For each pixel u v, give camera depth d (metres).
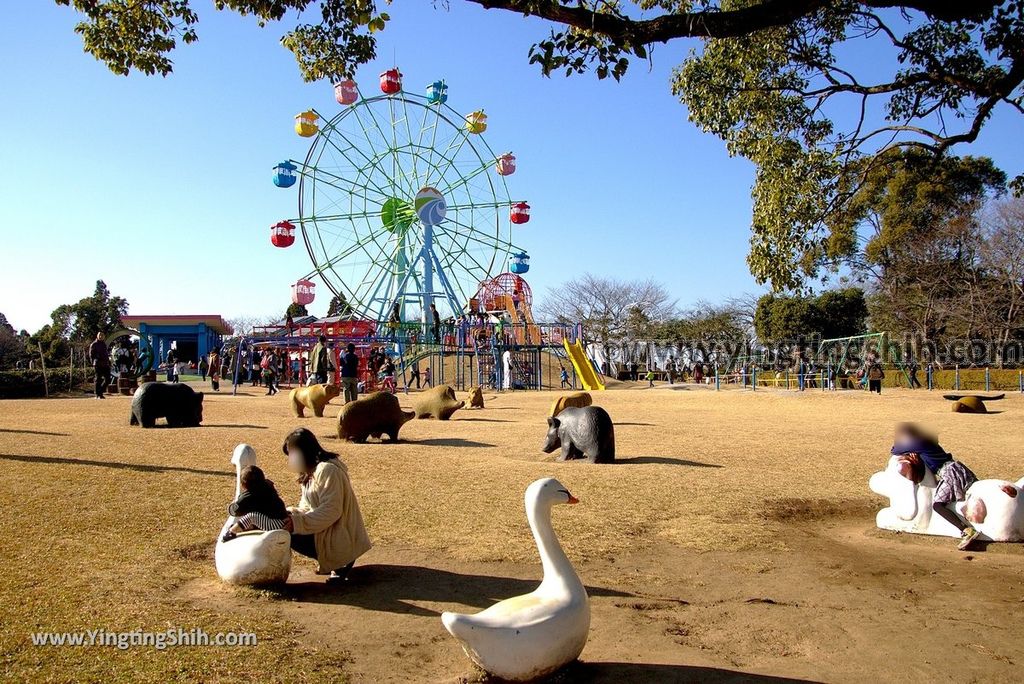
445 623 3.95
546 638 4.00
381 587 5.76
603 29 6.95
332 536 5.80
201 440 11.77
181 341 52.62
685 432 15.28
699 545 7.36
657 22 6.92
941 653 4.77
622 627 5.10
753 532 7.84
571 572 4.32
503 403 23.20
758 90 12.48
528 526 7.59
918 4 6.93
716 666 4.46
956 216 39.03
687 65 12.86
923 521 8.02
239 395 24.55
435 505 8.33
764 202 12.77
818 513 9.02
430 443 12.98
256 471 5.66
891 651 4.79
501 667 3.95
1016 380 33.09
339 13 9.45
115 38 9.41
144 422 13.41
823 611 5.57
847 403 23.62
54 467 9.03
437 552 6.72
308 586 5.75
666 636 4.97
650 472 10.60
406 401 21.89
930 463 8.02
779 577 6.50
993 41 8.77
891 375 39.03
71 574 5.57
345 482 5.89
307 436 5.93
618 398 25.97
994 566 6.93
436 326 34.94
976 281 37.91
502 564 6.43
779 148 12.57
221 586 5.58
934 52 11.02
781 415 19.39
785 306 48.50
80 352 43.50
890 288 41.50
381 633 4.83
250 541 5.49
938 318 38.97
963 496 7.76
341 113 36.06
